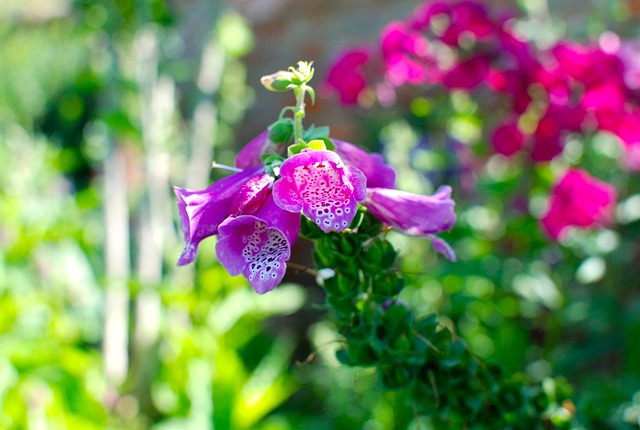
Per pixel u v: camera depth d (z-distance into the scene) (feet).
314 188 1.63
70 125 8.11
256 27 7.25
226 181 1.76
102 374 3.98
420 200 1.78
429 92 4.28
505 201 4.23
